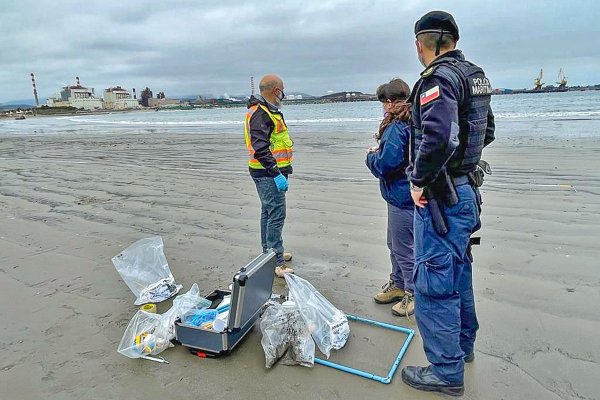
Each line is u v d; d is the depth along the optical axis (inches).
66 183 349.7
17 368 104.5
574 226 181.5
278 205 151.3
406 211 117.1
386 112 118.2
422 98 78.0
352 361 102.9
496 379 93.7
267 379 97.2
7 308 135.5
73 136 947.3
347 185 291.1
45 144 752.3
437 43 83.0
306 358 101.5
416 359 103.0
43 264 171.9
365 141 577.0
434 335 87.9
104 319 127.2
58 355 109.7
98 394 94.2
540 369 96.0
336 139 618.2
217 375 99.3
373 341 111.2
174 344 112.3
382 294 132.0
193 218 232.5
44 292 146.4
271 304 118.2
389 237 129.6
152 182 342.6
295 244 185.3
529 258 152.9
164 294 138.2
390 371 97.7
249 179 339.3
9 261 176.2
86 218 238.8
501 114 999.6
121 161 476.1
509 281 137.4
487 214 206.1
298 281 114.2
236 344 109.3
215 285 148.8
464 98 78.7
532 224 187.5
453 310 87.0
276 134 150.8
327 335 107.1
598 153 353.1
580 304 121.0
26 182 362.6
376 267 158.1
